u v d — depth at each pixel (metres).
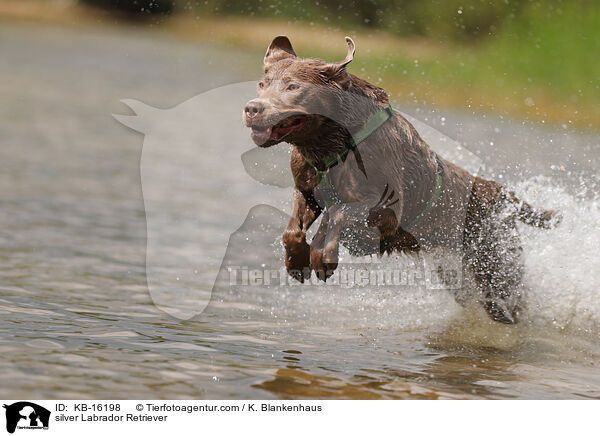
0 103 27.78
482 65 31.05
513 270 8.73
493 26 34.12
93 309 8.10
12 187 14.82
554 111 27.84
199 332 7.66
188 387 6.04
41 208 13.27
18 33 59.94
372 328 8.34
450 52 33.59
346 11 37.56
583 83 29.56
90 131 23.91
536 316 8.73
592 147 20.20
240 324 8.15
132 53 50.12
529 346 8.03
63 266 9.83
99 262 10.17
